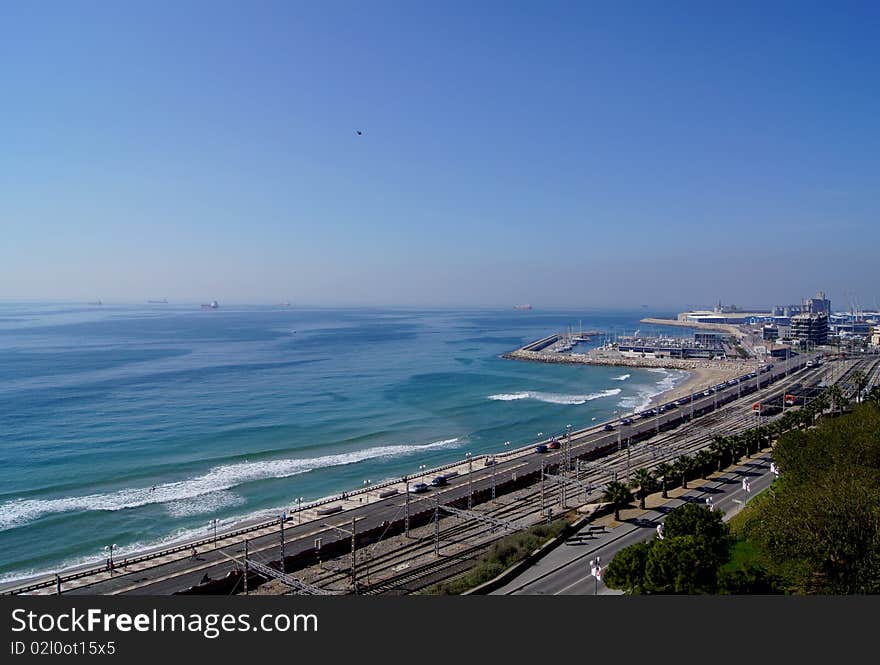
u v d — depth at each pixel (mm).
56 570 91312
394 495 119500
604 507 108625
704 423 192125
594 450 155250
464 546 95812
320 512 109312
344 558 91875
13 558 95688
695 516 73250
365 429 188750
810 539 60344
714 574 63969
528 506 114500
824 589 60344
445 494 119562
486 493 121500
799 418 156875
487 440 179250
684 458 120875
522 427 196875
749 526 84688
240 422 193250
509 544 89188
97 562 94000
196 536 104750
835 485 67062
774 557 64875
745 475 126250
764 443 149500
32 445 160750
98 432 176000
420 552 93875
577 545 92125
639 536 94938
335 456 158500
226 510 118188
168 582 81188
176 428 183250
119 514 115000
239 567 85062
